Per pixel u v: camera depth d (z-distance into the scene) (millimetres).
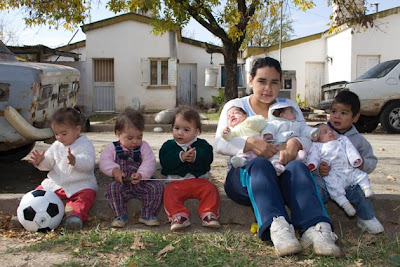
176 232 3559
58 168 3799
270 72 3533
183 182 3695
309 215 3070
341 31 19016
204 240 3334
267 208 3080
